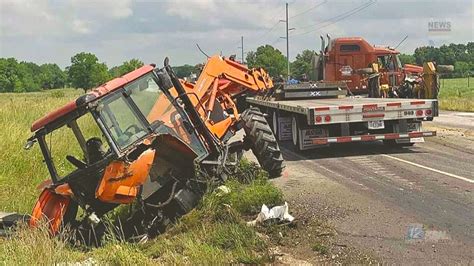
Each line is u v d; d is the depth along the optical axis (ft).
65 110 23.65
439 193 30.07
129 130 23.72
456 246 21.58
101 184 22.22
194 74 37.65
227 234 22.94
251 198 27.50
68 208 23.99
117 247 21.57
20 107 75.51
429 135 44.88
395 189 31.45
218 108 34.01
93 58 236.22
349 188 32.30
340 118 43.04
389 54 74.49
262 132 36.01
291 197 30.48
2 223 25.66
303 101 53.57
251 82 38.52
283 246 22.39
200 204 26.35
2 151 40.24
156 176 25.43
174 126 26.18
